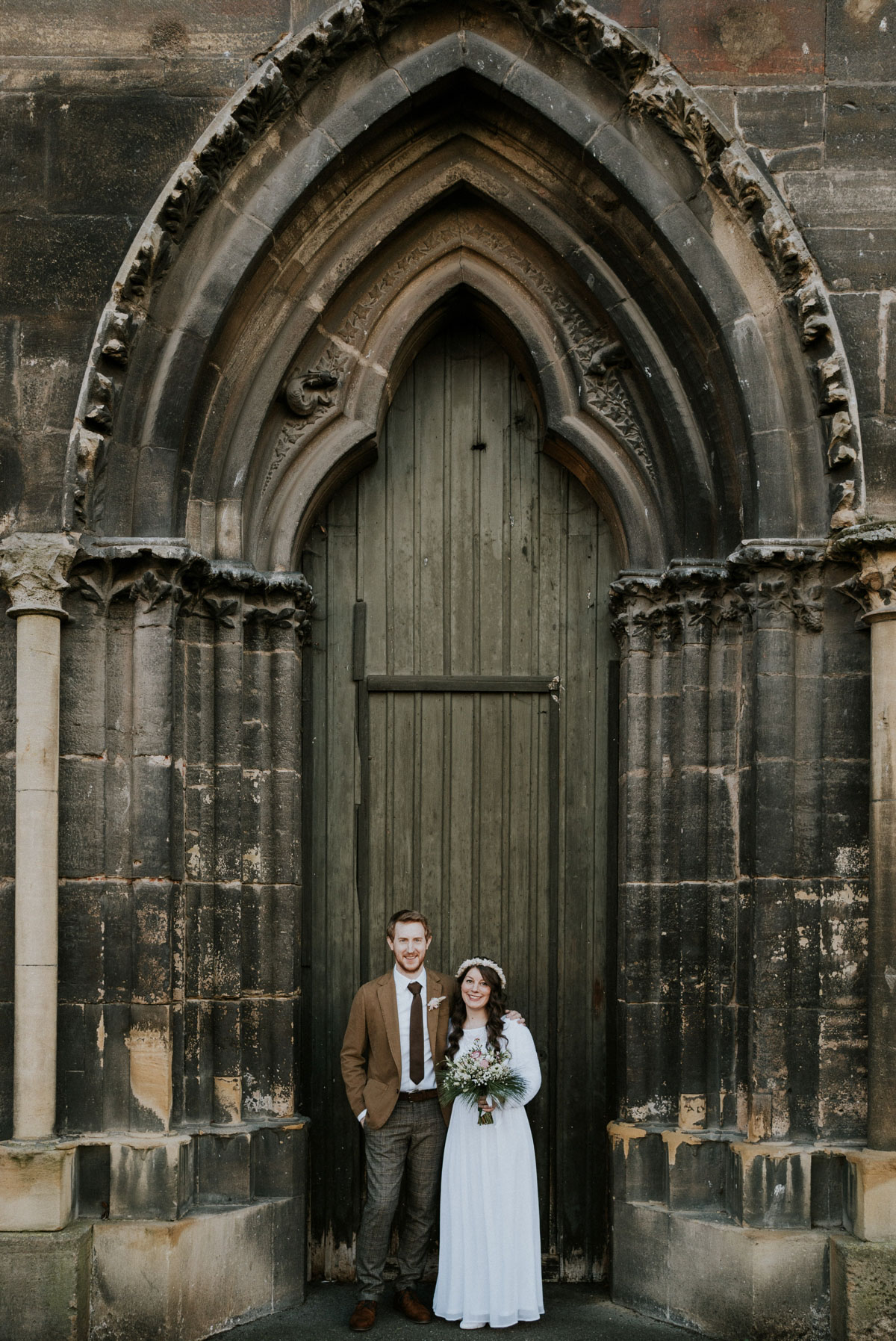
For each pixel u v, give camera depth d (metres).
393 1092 4.90
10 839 4.85
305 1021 5.53
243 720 5.24
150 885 4.86
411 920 4.95
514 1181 4.86
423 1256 5.01
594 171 5.14
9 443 4.95
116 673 4.97
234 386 5.25
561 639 5.64
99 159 5.05
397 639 5.65
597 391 5.45
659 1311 4.95
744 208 4.99
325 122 5.06
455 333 5.72
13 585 4.79
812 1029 4.88
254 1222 4.95
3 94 5.07
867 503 4.91
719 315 4.99
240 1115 5.07
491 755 5.63
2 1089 4.77
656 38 5.10
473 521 5.68
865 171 5.05
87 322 5.00
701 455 5.26
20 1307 4.51
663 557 5.36
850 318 5.00
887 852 4.77
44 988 4.73
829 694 4.98
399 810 5.62
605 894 5.59
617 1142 5.16
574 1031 5.56
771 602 4.96
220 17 5.09
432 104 5.21
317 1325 4.91
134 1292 4.66
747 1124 4.89
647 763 5.32
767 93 5.08
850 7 5.10
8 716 4.89
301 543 5.54
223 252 5.03
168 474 4.99
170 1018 4.87
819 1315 4.69
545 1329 4.84
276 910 5.24
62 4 5.09
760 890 4.88
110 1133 4.82
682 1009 5.10
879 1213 4.61
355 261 5.33
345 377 5.45
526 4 5.00
